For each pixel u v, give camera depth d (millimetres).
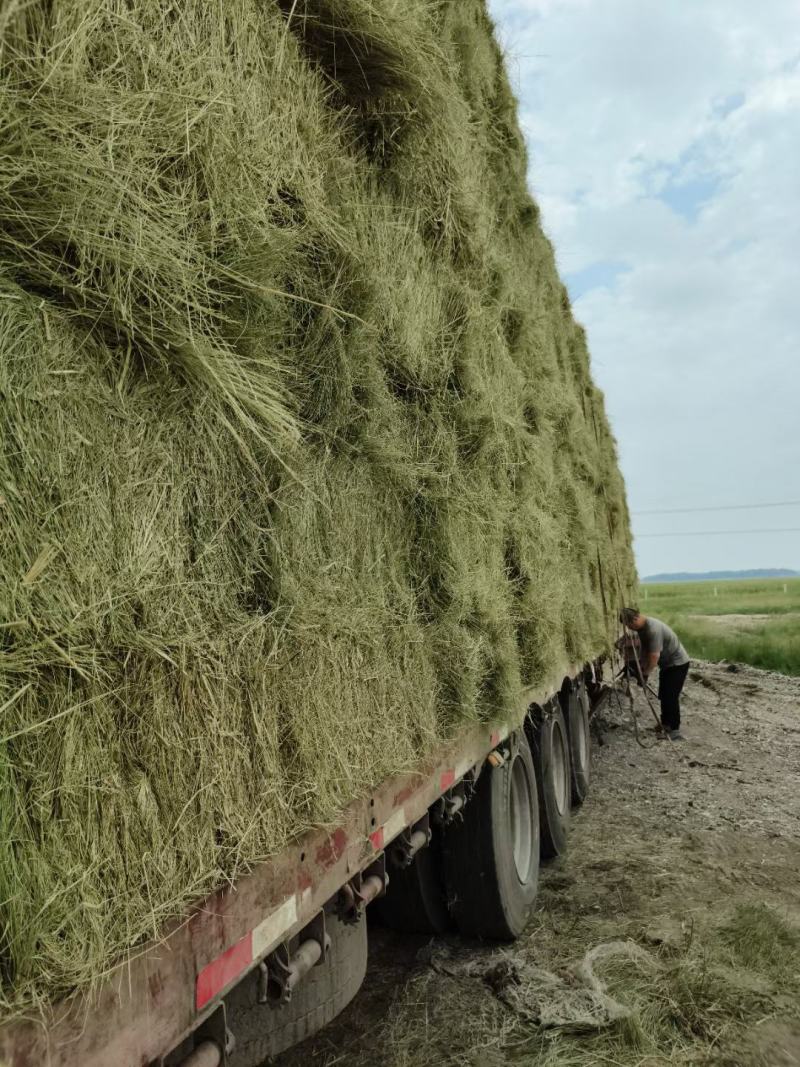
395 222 2379
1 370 995
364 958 2496
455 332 2877
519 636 3598
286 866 1558
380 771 2047
